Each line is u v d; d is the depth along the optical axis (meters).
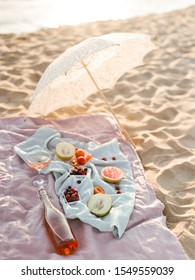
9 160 1.92
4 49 3.19
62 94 2.08
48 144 2.02
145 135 2.23
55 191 1.76
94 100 2.58
